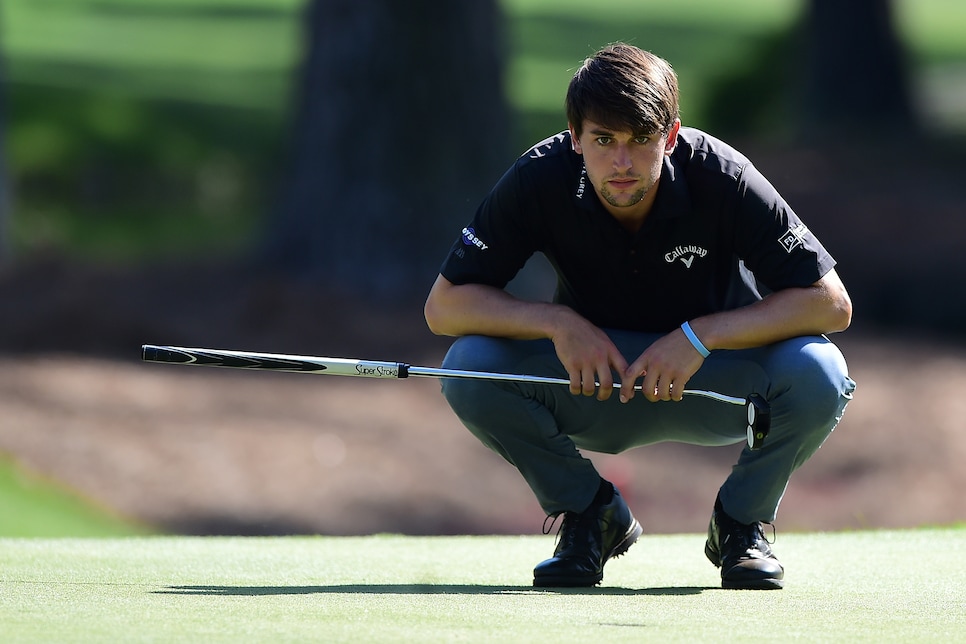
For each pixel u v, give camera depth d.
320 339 40.59
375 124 42.75
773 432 11.86
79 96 81.69
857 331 47.03
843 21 73.12
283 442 34.91
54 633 8.86
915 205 56.28
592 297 12.58
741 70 76.69
